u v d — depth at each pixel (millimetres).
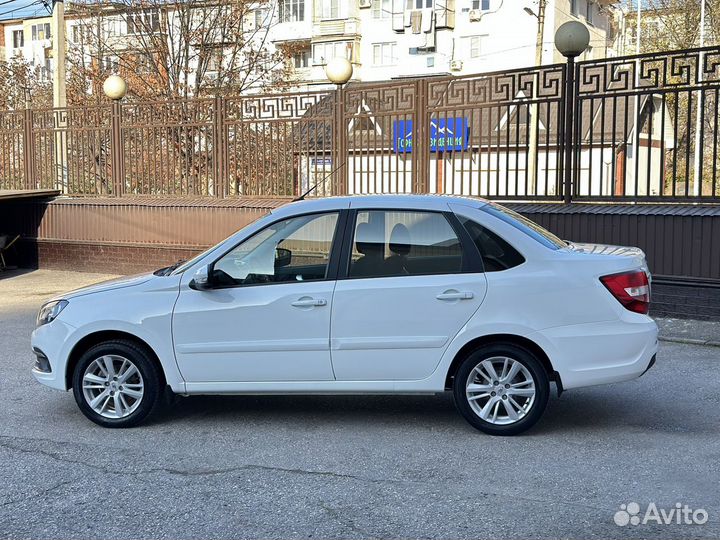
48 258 16016
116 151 15203
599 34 53938
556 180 10648
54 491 4898
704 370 7715
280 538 4176
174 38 26891
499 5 51125
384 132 12250
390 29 54969
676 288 9578
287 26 57000
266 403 6891
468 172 11469
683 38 42344
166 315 5953
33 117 16203
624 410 6477
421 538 4141
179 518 4461
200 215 13930
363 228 5895
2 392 7375
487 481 4945
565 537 4125
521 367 5688
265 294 5867
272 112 13445
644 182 14219
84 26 29391
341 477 5066
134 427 6211
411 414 6473
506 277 5648
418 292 5695
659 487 4797
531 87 10750
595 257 5703
